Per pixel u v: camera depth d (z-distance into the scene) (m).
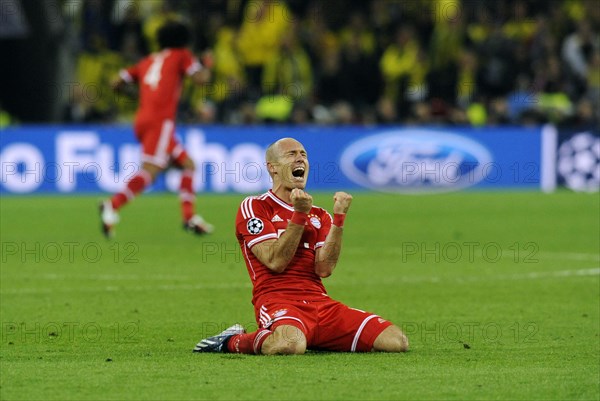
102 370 22.03
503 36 84.00
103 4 83.81
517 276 39.16
